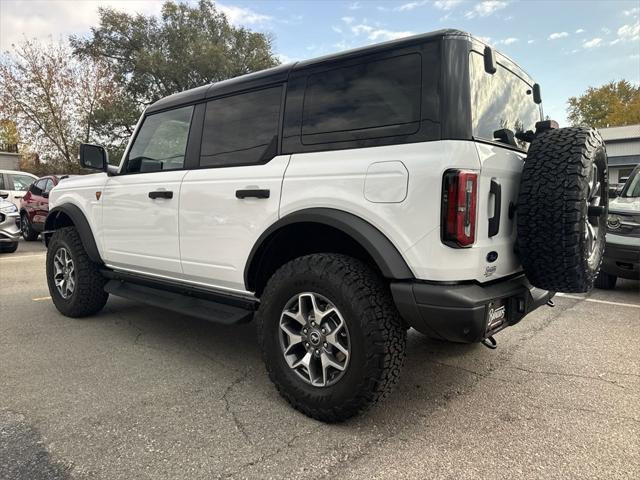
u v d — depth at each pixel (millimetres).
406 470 2084
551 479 2016
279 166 2748
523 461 2154
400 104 2332
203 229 3168
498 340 3900
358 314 2307
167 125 3627
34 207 11312
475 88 2348
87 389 2928
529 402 2771
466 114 2211
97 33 28062
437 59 2244
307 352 2576
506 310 2508
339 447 2273
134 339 3938
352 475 2049
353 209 2383
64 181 4820
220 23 29688
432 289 2174
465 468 2100
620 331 4137
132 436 2367
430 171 2152
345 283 2355
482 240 2281
